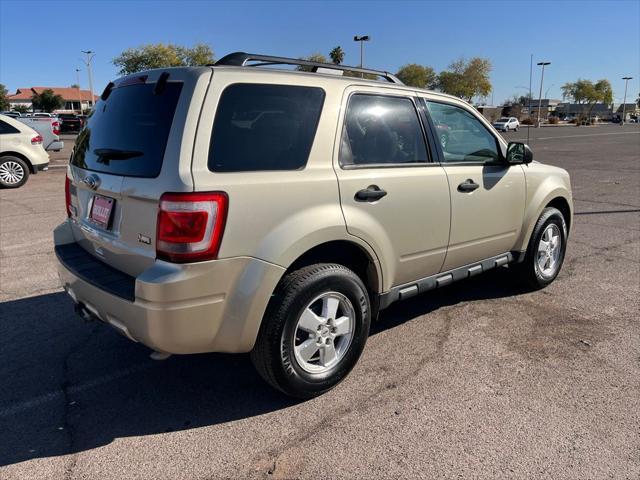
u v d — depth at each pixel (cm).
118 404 326
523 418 306
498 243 454
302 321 311
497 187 436
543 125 7731
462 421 304
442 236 394
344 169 327
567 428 296
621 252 664
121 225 298
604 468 264
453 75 7550
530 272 498
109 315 295
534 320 448
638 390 335
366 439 288
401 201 356
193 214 262
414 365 370
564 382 346
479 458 272
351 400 327
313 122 317
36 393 338
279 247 289
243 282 282
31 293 512
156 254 272
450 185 393
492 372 360
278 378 306
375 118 354
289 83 311
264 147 294
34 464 270
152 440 290
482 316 457
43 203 998
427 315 460
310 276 307
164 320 266
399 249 363
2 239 720
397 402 324
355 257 355
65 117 4722
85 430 300
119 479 260
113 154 304
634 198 1084
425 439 288
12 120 1201
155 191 269
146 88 302
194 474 263
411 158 374
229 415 314
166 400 330
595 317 453
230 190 273
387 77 395
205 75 281
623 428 296
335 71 366
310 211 305
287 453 278
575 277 562
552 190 493
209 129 275
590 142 3133
